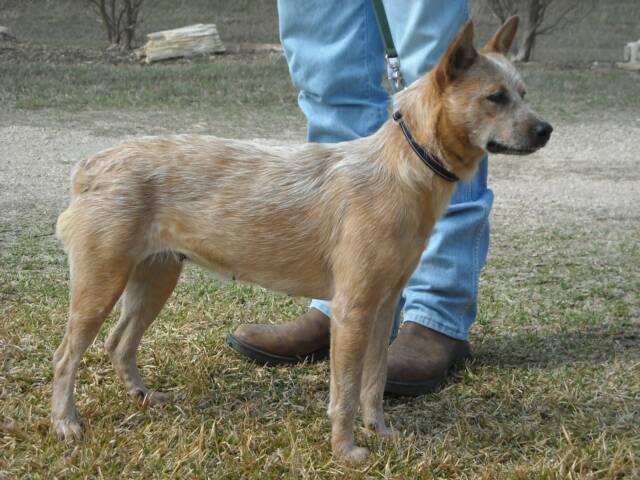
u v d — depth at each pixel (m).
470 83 3.14
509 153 3.17
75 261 3.24
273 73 16.09
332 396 3.23
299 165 3.32
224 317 4.60
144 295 3.58
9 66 15.36
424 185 3.15
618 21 24.25
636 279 5.65
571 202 8.35
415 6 3.66
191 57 17.88
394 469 3.12
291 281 3.37
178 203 3.30
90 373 3.79
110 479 2.93
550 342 4.43
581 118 13.45
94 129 11.23
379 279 3.15
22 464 2.99
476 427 3.46
